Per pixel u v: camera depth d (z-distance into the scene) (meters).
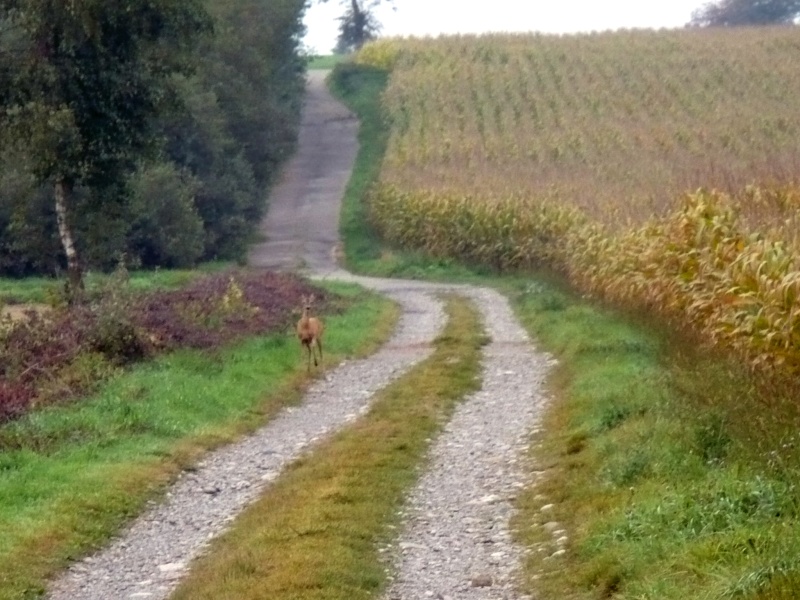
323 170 119.75
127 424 25.17
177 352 32.88
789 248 23.67
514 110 124.06
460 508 18.80
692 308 27.42
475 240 72.69
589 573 14.05
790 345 19.69
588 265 46.47
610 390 24.67
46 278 68.75
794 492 13.88
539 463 21.19
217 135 88.38
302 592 14.22
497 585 14.86
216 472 22.81
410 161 106.69
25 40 42.16
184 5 42.31
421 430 24.72
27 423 24.70
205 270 75.44
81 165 41.72
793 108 110.06
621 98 122.25
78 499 19.92
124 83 41.97
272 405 29.34
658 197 51.81
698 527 14.20
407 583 15.09
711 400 19.00
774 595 11.09
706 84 124.38
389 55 155.25
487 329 42.72
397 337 42.75
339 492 19.27
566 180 79.50
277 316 42.44
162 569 16.95
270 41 113.50
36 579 16.72
